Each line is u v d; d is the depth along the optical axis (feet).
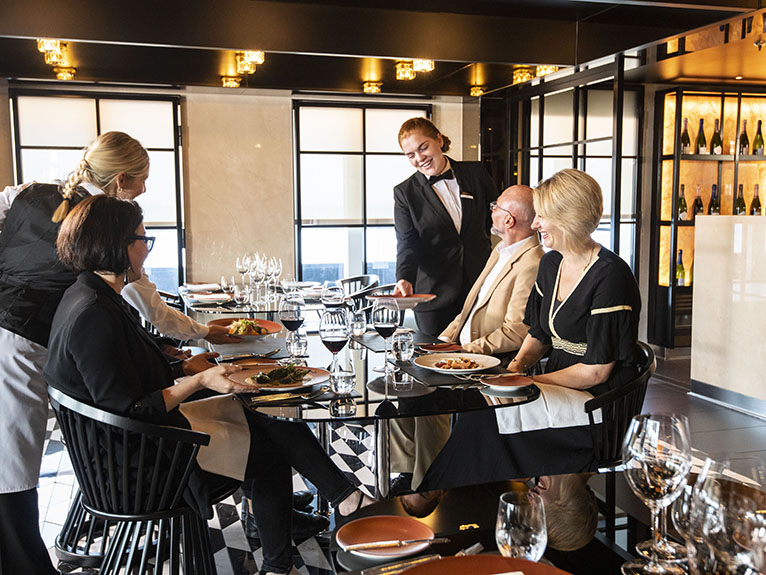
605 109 16.11
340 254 22.48
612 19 14.47
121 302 7.25
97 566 8.39
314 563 9.00
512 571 3.64
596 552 4.31
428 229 13.85
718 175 21.77
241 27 12.96
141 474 6.68
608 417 7.67
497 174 19.67
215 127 20.79
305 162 21.83
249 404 6.88
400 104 22.07
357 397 7.11
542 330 9.26
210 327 10.22
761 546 3.25
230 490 7.54
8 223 8.42
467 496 5.19
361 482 11.97
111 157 8.83
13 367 8.14
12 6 11.84
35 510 8.39
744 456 4.04
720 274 16.31
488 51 14.35
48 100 19.63
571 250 8.46
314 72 15.43
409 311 20.13
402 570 3.81
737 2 12.73
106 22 12.29
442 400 7.01
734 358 16.07
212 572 7.47
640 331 22.43
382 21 13.71
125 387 6.67
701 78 20.15
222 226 21.13
